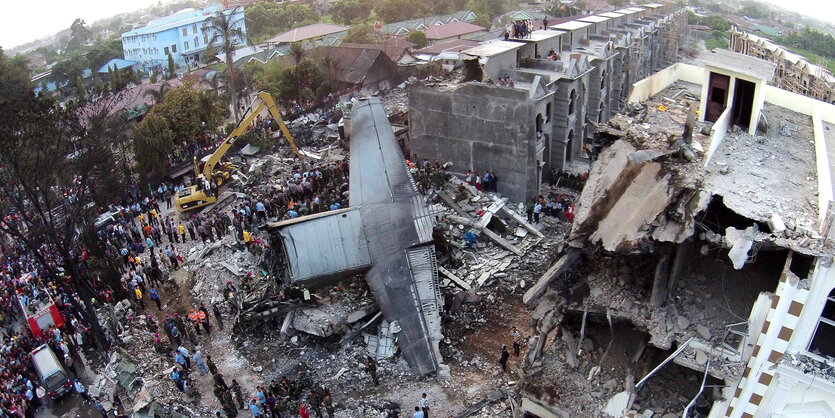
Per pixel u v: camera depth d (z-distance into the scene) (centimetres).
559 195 3809
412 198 2958
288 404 2381
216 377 2492
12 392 2630
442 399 2400
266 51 9819
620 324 1823
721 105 2081
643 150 1783
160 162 4662
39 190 3123
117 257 3584
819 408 1412
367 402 2411
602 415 1719
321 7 14738
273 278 2856
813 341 1384
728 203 1522
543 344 1905
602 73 4709
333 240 2795
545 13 11525
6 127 2775
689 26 9606
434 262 2789
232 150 5231
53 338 2966
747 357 1469
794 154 1870
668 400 1669
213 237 3712
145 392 2459
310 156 4869
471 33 10081
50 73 10800
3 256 3866
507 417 2255
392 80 7169
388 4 11912
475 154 3928
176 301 3253
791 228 1414
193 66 10962
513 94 3612
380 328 2709
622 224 1584
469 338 2739
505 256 3253
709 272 1661
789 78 5550
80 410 2648
